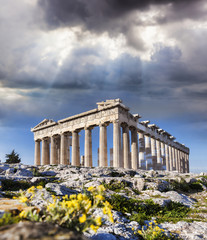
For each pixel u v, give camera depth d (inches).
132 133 2084.2
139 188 837.2
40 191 425.4
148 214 537.6
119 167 1581.0
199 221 494.9
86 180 893.2
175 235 386.9
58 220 145.6
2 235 79.8
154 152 2464.3
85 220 143.2
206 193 950.4
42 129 2630.4
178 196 753.6
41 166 1435.8
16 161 2086.6
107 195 565.3
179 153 3312.0
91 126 2087.8
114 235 330.6
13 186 786.2
